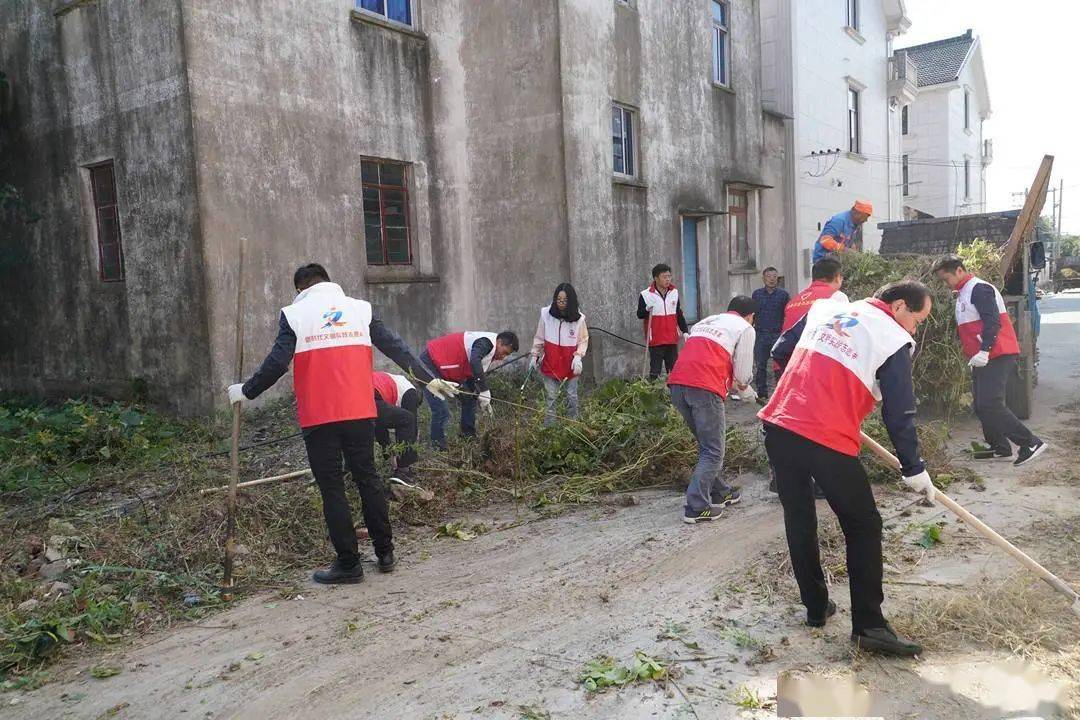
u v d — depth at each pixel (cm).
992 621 363
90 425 725
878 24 2050
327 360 445
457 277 1090
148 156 837
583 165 1046
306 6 895
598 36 1074
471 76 1085
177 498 553
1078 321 2036
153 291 855
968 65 2931
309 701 321
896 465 367
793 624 376
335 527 447
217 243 813
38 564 465
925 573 427
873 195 2041
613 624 383
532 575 455
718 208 1388
